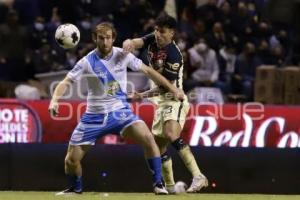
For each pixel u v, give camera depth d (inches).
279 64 1893.5
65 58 1785.2
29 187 1238.9
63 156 1242.0
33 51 1781.5
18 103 1366.9
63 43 1088.8
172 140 1111.6
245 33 1952.5
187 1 1989.4
